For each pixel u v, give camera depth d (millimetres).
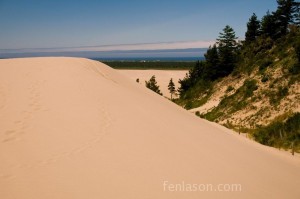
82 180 5715
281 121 21094
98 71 19906
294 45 28500
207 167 7289
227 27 45000
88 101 11359
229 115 27734
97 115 9852
